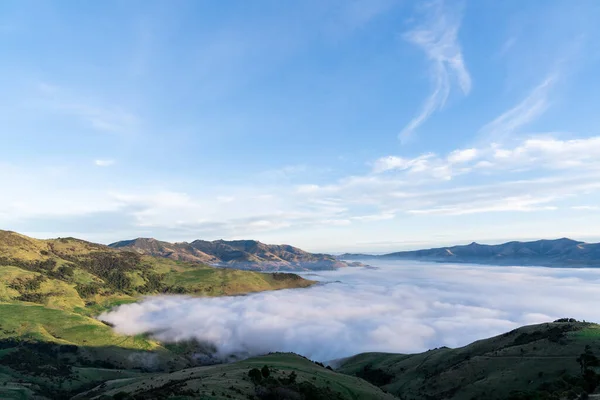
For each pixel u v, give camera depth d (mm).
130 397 59625
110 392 117938
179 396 57906
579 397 78438
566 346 153500
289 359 143125
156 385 100812
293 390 73688
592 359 127438
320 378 102688
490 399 137625
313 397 75375
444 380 174250
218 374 89875
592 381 91375
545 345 162125
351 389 100688
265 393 68312
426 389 177750
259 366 116000
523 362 153375
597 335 158000
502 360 165375
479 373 164375
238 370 99375
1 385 188750
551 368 139250
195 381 74188
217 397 59000
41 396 185250
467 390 151375
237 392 65062
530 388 130625
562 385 111000
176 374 122562
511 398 91500
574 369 131750
